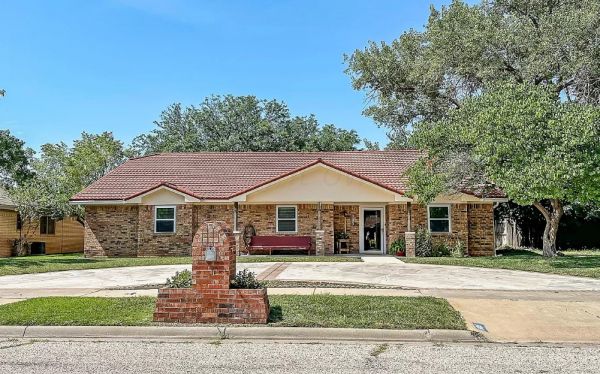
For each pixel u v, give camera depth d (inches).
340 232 988.6
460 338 328.8
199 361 276.2
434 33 929.5
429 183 812.6
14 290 506.0
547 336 331.3
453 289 489.4
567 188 620.7
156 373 253.8
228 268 356.5
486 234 966.4
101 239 1004.6
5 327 347.3
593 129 594.9
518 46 832.9
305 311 379.6
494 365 267.4
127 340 328.5
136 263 779.4
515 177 621.9
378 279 568.7
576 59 756.0
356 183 940.6
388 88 1162.6
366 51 1162.0
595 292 469.7
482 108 711.7
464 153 804.6
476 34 840.3
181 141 1681.8
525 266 676.1
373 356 286.2
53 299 432.1
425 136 814.5
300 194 947.3
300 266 724.7
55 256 1098.7
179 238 990.4
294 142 1761.8
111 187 1027.3
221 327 341.1
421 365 267.0
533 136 625.6
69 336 340.5
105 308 393.7
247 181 1044.5
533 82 799.1
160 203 989.2
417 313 373.7
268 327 340.2
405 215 965.2
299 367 263.9
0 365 268.2
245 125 1776.6
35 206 1140.5
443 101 1055.6
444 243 954.7
